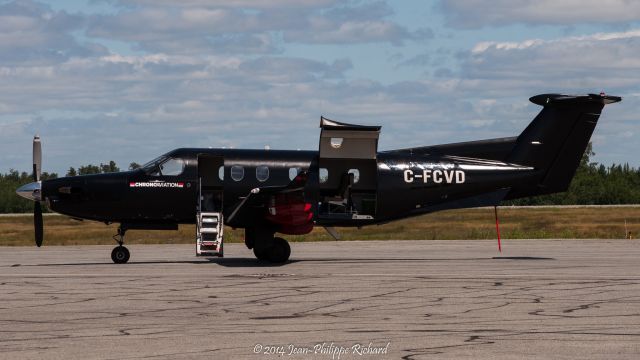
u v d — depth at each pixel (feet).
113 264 95.45
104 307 60.13
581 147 100.58
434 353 44.55
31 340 48.03
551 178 101.04
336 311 58.39
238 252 116.47
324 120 90.17
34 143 102.27
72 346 46.32
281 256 94.73
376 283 74.08
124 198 95.61
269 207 90.99
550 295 66.44
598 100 97.81
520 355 44.01
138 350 45.29
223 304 61.57
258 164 96.43
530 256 108.17
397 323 53.57
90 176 96.63
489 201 100.12
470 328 51.72
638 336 49.06
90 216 96.43
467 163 99.66
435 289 70.03
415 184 97.91
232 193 96.07
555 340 47.91
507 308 59.62
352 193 97.66
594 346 46.24
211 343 47.16
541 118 100.63
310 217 92.79
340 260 100.78
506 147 100.63
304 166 96.63
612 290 69.51
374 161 97.09
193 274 81.82
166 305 61.11
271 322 53.93
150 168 96.43
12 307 60.18
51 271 85.66
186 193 95.66
